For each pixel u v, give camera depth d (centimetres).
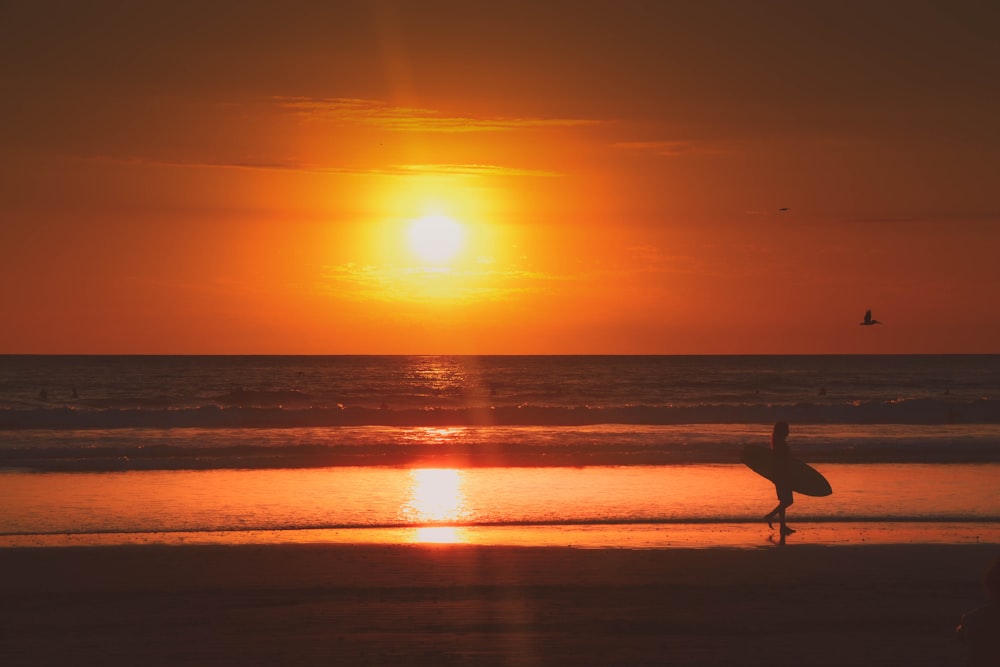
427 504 6738
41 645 3397
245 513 6350
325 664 3189
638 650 3350
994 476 8162
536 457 9488
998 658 1872
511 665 3188
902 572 4556
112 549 5069
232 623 3678
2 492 7206
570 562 4753
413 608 3894
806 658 3278
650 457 9506
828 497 7038
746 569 4603
